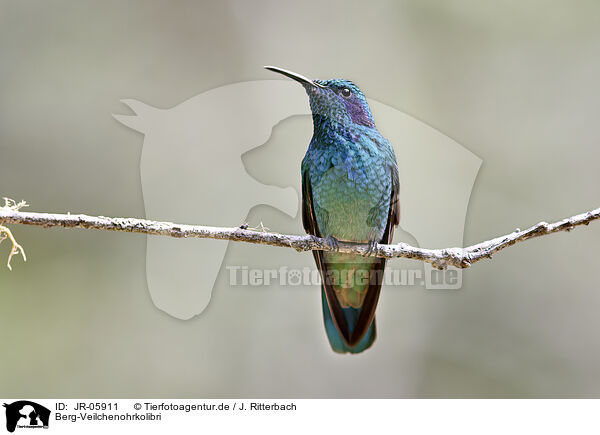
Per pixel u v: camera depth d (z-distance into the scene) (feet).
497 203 41.70
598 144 42.32
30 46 44.75
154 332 40.14
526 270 40.91
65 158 43.11
